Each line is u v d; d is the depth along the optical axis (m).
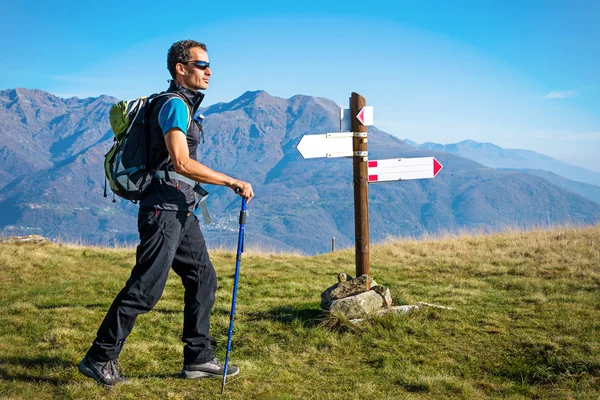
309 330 5.96
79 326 6.13
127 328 3.81
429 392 4.27
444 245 13.38
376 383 4.44
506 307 6.88
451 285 8.75
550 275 9.16
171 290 8.84
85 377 4.17
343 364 4.98
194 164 3.63
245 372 4.51
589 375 4.54
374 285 6.75
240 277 10.36
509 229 15.10
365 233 6.87
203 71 3.83
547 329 5.79
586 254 10.64
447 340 5.55
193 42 3.86
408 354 5.20
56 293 8.70
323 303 6.65
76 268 11.72
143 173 3.71
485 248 12.52
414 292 8.18
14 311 6.87
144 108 3.78
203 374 4.25
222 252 14.91
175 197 3.78
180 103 3.65
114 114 3.80
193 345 4.21
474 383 4.50
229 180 3.86
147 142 3.73
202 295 4.13
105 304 7.66
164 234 3.74
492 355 5.11
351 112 6.82
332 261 12.90
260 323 6.36
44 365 4.48
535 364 4.84
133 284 3.76
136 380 4.11
